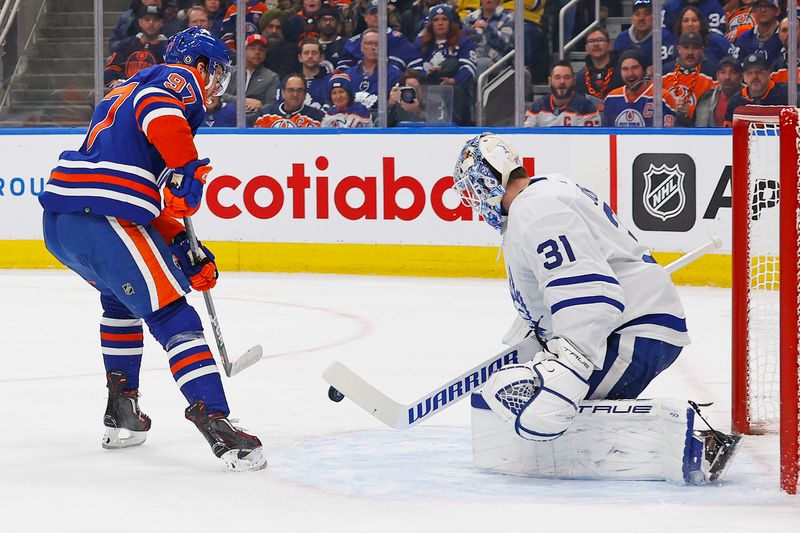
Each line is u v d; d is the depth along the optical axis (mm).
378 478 5469
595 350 5082
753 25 15289
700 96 15523
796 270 5023
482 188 5457
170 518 4777
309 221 15703
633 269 5449
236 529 4598
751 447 6113
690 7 15375
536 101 15820
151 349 9844
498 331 10820
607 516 4707
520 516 4730
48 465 5848
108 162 5691
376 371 8805
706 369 8789
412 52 16156
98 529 4629
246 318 11773
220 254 16062
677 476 5207
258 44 16688
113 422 6180
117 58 17406
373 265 15508
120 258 5641
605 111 15656
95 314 12062
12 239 16578
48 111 17938
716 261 14234
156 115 5605
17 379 8516
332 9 16438
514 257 5332
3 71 17906
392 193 15375
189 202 5680
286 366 9039
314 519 4734
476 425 5562
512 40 15836
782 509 4809
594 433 5344
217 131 15938
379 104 16156
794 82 14969
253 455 5629
